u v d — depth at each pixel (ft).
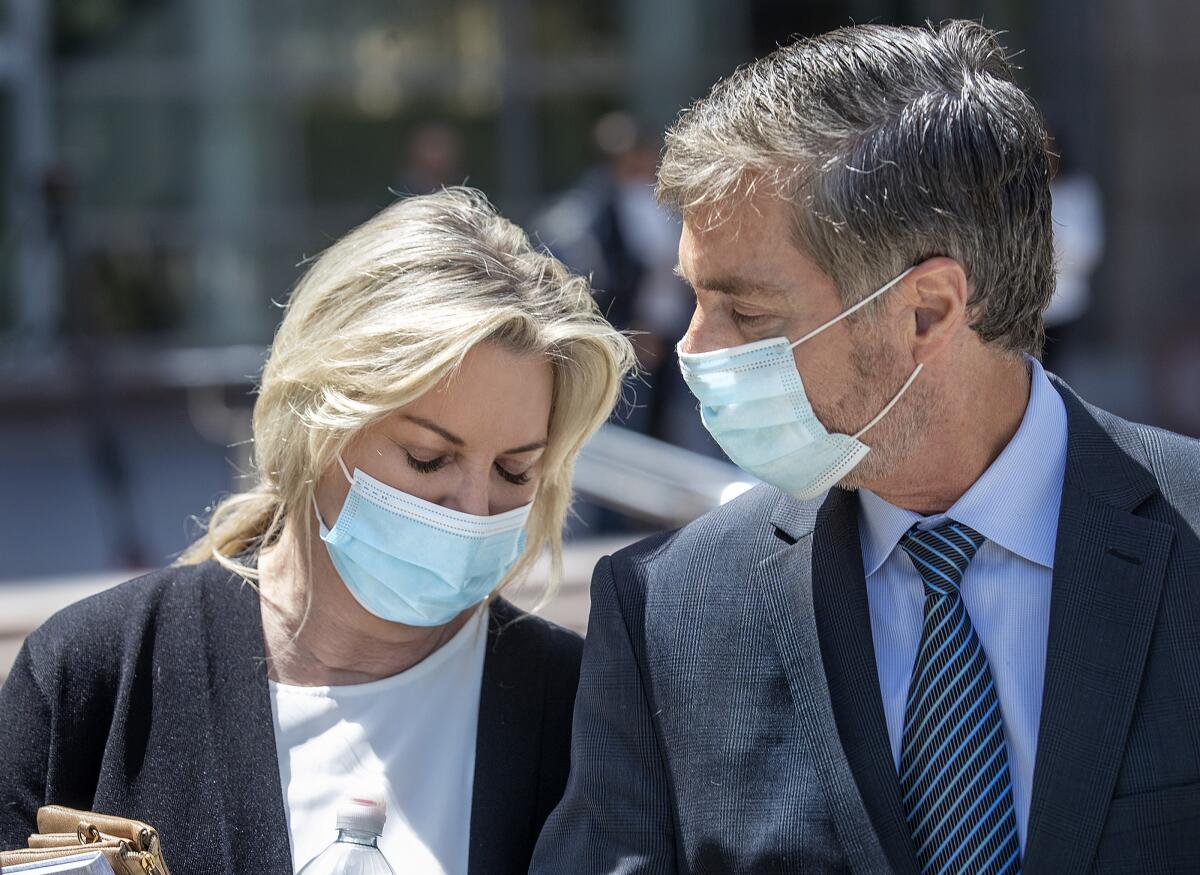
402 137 38.83
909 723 5.68
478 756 6.91
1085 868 5.30
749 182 5.64
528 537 7.43
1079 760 5.38
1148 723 5.38
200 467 29.22
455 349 6.43
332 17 38.14
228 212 37.91
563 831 6.33
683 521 14.75
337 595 7.00
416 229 6.93
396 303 6.62
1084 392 34.27
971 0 37.81
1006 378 5.85
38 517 25.35
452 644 7.14
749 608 6.13
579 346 6.82
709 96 6.01
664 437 22.41
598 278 21.97
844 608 5.90
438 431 6.63
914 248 5.56
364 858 6.11
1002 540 5.77
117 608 6.99
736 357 5.79
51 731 6.69
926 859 5.54
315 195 38.42
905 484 5.89
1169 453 5.85
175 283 37.68
